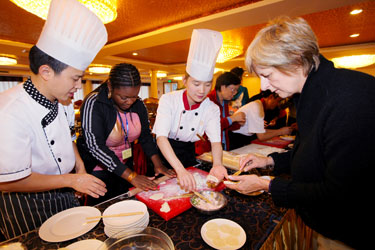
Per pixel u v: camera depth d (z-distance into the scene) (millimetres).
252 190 957
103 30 1010
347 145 590
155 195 1089
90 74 12719
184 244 753
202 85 1255
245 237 760
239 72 2928
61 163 1098
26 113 900
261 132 2279
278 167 1184
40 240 779
